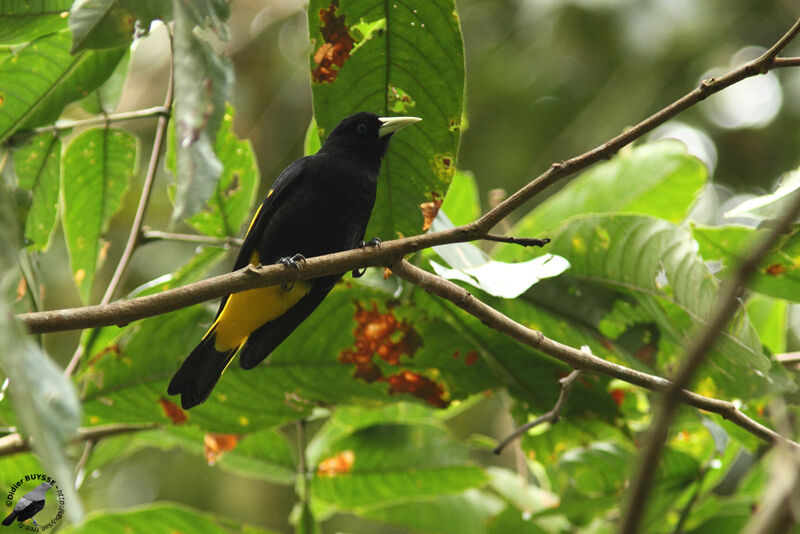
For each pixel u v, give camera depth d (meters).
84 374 8.74
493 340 8.79
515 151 19.97
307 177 8.94
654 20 18.16
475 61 20.47
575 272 8.84
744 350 8.13
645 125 6.54
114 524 9.24
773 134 19.03
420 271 6.91
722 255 8.83
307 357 8.85
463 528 10.73
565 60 19.88
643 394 10.02
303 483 10.02
